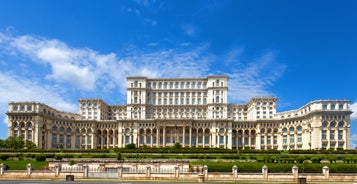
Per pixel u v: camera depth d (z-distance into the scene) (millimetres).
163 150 131375
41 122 181875
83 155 116250
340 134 166375
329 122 167125
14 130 179750
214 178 71250
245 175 71188
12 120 179875
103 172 73500
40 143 180375
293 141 187625
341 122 167125
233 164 76875
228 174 71438
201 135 198875
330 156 113125
